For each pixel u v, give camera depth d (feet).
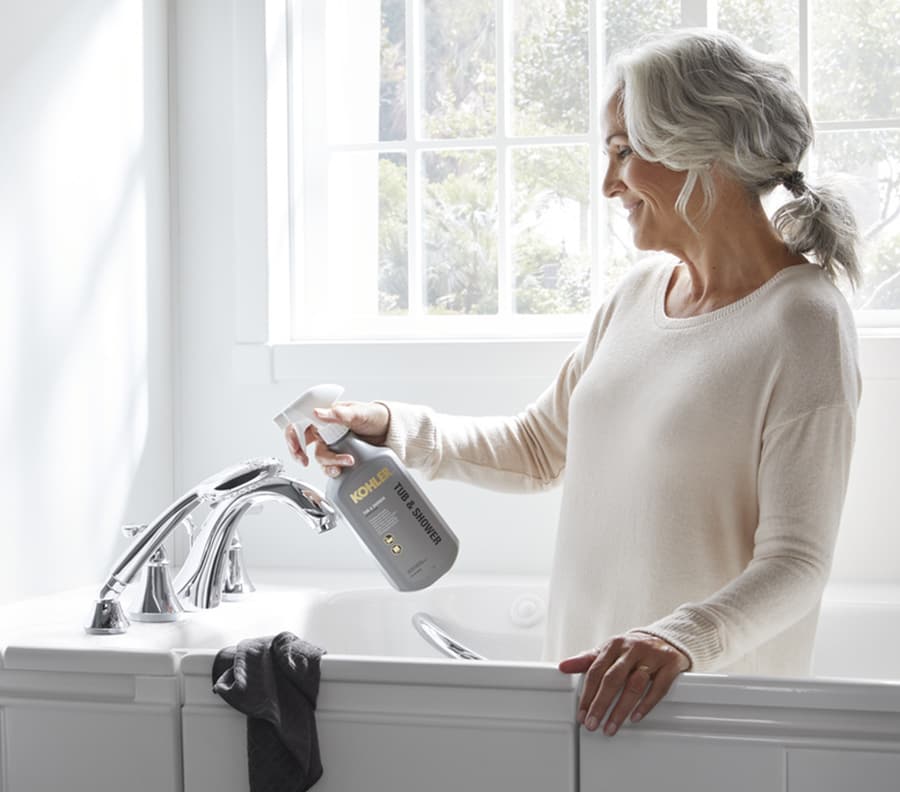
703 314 4.77
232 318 7.28
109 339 6.65
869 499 6.67
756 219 4.74
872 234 6.96
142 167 7.00
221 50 7.26
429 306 7.48
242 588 6.20
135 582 6.50
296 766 4.19
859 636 6.17
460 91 7.39
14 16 5.87
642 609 4.68
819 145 6.98
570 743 4.11
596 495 4.96
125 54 6.82
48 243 6.12
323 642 6.29
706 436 4.53
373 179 7.49
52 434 6.15
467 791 4.20
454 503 7.06
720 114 4.53
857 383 4.50
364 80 7.48
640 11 7.14
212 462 7.33
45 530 6.10
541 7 7.26
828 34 6.95
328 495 5.18
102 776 4.48
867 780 3.92
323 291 7.57
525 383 6.94
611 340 5.13
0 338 5.77
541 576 6.87
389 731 4.24
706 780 4.02
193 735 4.38
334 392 5.24
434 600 6.55
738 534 4.56
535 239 7.34
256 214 7.18
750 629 4.08
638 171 4.75
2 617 5.55
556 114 7.29
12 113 5.86
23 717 4.54
